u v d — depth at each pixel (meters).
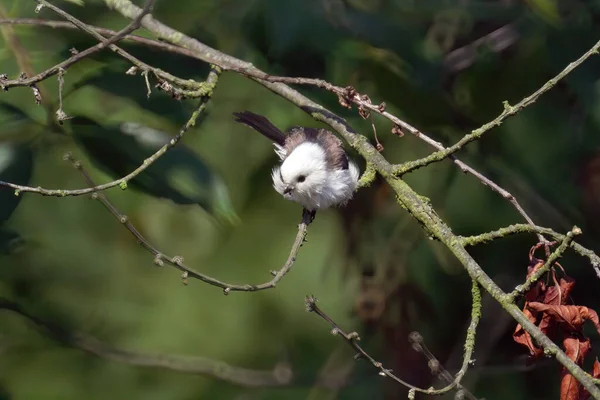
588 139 10.84
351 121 9.62
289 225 12.55
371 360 6.78
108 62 8.70
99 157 8.10
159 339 12.63
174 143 7.42
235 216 8.05
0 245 9.16
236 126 11.62
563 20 10.16
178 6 10.07
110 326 12.49
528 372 11.57
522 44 10.70
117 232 12.39
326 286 12.69
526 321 6.52
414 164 7.70
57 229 12.03
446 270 11.52
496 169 10.97
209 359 12.41
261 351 12.80
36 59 8.76
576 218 11.12
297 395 12.45
